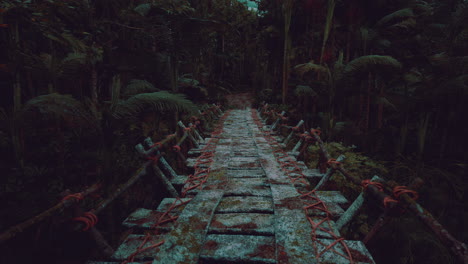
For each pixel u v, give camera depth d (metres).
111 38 4.12
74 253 2.64
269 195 2.39
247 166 3.35
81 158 3.40
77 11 3.20
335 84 7.15
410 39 7.30
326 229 1.82
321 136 7.55
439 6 6.95
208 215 1.94
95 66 3.76
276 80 13.84
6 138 3.06
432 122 6.63
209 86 13.59
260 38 14.84
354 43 8.41
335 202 2.29
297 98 10.42
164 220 1.97
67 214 1.54
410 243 4.09
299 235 1.68
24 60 3.05
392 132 6.96
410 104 6.63
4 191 2.59
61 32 2.68
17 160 2.93
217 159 3.60
